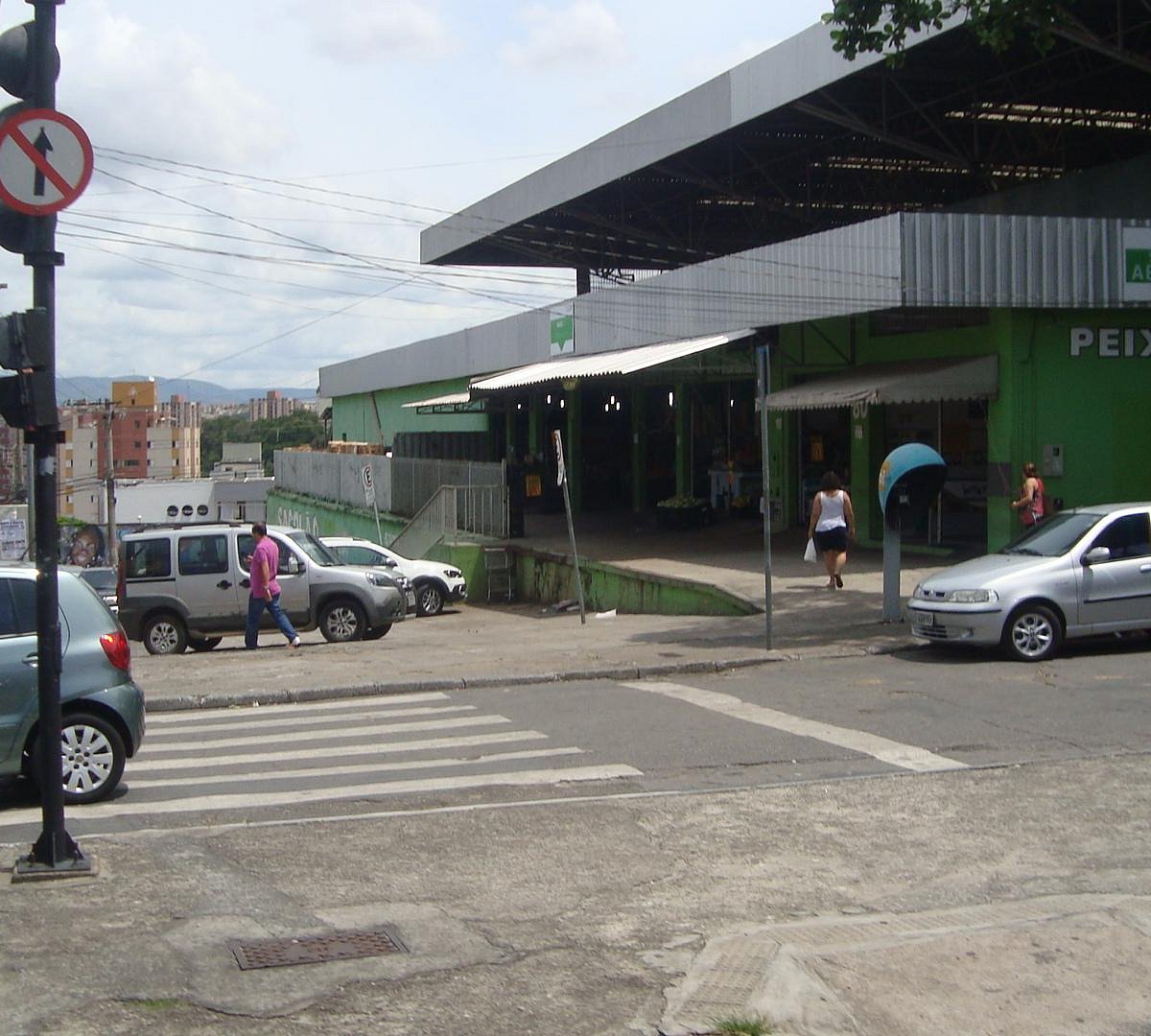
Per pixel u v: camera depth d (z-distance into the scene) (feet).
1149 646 50.34
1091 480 70.08
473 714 41.91
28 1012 17.61
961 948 18.92
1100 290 68.49
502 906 22.08
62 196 23.09
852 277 70.85
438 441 165.48
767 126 108.68
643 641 58.49
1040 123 110.42
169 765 35.06
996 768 31.53
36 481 23.67
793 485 94.22
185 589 66.74
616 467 134.10
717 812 28.14
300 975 18.94
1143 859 23.95
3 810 29.99
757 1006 17.04
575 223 145.38
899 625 56.70
